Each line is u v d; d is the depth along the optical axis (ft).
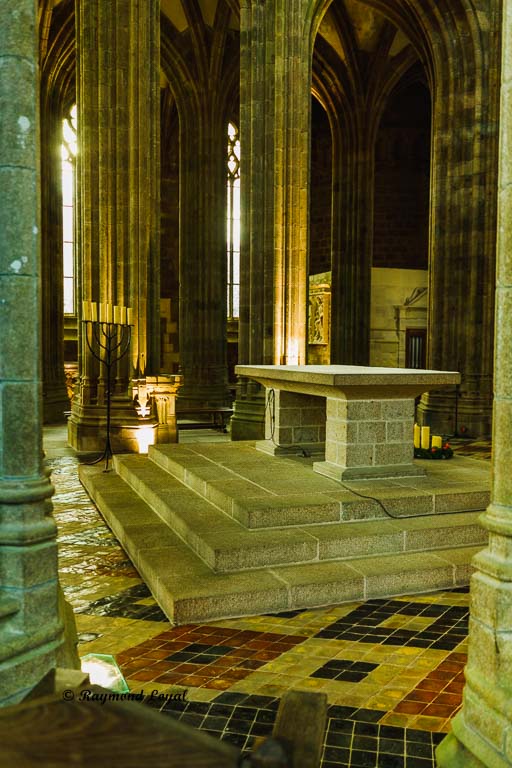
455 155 58.54
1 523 12.06
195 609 18.81
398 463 27.76
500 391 11.68
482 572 11.69
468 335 58.03
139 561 22.93
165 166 98.78
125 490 32.81
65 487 37.06
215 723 13.42
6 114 11.96
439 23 57.82
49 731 4.52
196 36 73.10
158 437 49.75
